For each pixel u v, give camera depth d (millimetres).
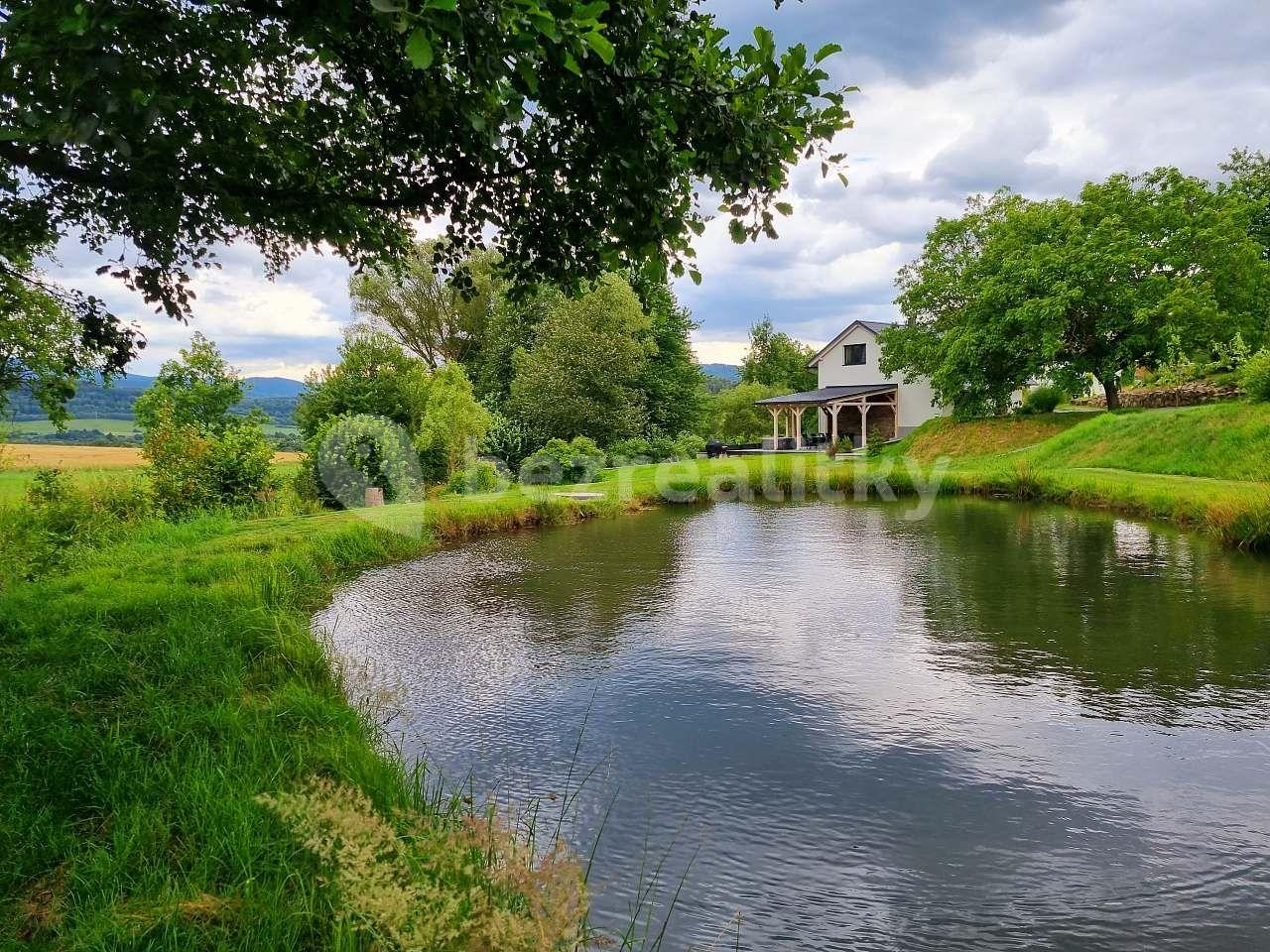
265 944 2141
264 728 3979
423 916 1889
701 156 3100
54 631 5492
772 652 6480
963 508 17312
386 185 4055
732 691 5512
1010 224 28219
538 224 3928
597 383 30625
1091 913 3016
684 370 39625
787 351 58531
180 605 6402
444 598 8609
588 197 3646
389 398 21750
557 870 2158
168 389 16578
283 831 2818
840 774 4199
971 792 3992
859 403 35844
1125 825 3662
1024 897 3113
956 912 3023
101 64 2123
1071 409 30125
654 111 2994
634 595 8742
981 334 27281
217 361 17250
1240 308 25016
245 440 15367
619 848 3475
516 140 3529
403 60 3277
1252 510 10914
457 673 5934
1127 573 9398
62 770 3246
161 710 3996
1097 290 24922
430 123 3576
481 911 1940
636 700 5352
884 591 8773
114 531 10797
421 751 4516
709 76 2906
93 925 2191
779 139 2887
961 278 29438
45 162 3127
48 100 2318
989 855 3424
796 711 5133
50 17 2062
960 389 28859
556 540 13172
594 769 4289
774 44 2865
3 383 5957
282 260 4734
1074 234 25703
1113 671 5816
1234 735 4652
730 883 3215
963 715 5027
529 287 4133
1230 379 22578
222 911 2309
